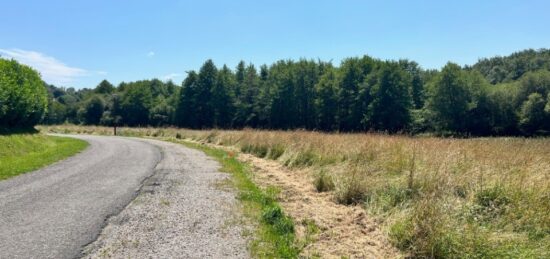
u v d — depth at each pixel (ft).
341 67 216.54
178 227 20.71
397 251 17.99
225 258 16.49
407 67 235.61
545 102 179.11
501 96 191.93
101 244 17.88
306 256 17.28
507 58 374.63
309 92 221.46
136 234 19.42
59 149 63.21
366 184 27.63
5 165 41.19
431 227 17.46
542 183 21.54
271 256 16.87
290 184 33.73
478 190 22.29
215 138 82.79
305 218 22.90
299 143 48.57
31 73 98.07
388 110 184.03
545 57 332.60
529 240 17.12
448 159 29.09
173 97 270.67
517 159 27.73
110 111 286.46
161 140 96.43
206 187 31.99
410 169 27.61
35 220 21.56
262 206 25.39
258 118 230.27
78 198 27.25
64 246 17.47
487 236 16.87
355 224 22.04
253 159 51.62
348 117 195.42
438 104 194.70
